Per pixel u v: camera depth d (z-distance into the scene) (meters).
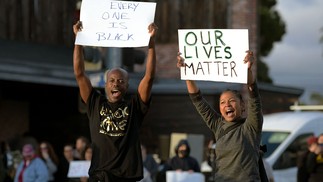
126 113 22.03
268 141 49.78
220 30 22.56
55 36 73.81
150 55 22.20
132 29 22.45
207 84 67.56
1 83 62.72
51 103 68.69
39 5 72.31
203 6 74.00
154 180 48.25
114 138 21.88
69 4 75.12
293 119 51.03
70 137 68.38
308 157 43.09
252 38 73.44
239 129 21.88
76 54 22.56
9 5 69.31
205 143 68.56
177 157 44.19
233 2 73.44
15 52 62.91
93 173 22.16
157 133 70.38
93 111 22.31
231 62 22.50
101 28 22.55
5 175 46.62
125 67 38.06
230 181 21.78
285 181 48.47
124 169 21.89
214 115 22.89
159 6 74.81
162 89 69.38
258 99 21.89
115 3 22.69
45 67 56.06
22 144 58.41
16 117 66.44
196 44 22.81
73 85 58.09
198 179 42.94
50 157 46.22
